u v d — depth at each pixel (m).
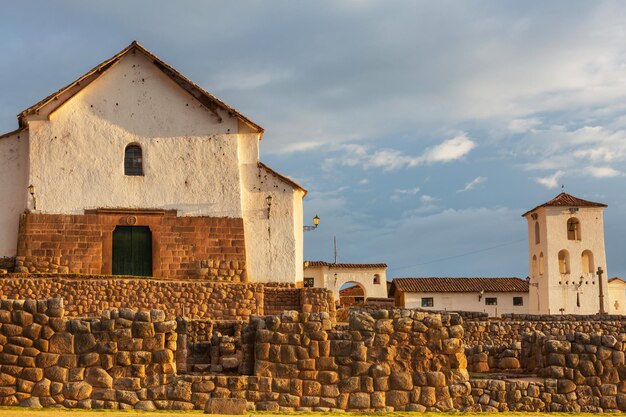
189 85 40.12
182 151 39.91
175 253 39.09
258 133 40.72
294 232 40.34
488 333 31.50
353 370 16.97
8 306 16.53
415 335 17.25
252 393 16.75
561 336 19.72
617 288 86.19
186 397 16.55
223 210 39.72
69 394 16.31
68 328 16.56
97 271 38.25
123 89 39.84
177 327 18.70
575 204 80.50
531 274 83.44
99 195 38.84
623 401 17.69
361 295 86.06
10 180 38.81
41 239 37.97
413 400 17.02
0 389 16.27
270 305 36.81
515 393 17.52
